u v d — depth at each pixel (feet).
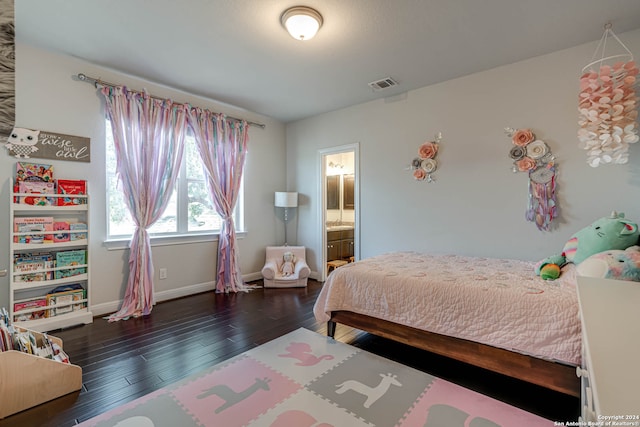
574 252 6.73
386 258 9.91
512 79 9.64
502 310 5.90
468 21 7.41
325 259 15.17
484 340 6.02
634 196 7.88
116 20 7.40
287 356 7.50
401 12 7.06
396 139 12.25
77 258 9.34
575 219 8.70
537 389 6.21
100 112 10.02
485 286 6.43
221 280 13.10
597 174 8.38
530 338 5.52
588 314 2.85
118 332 8.82
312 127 15.26
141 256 10.47
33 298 8.63
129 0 6.66
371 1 6.66
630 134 6.86
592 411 2.18
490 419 5.27
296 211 16.15
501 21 7.42
